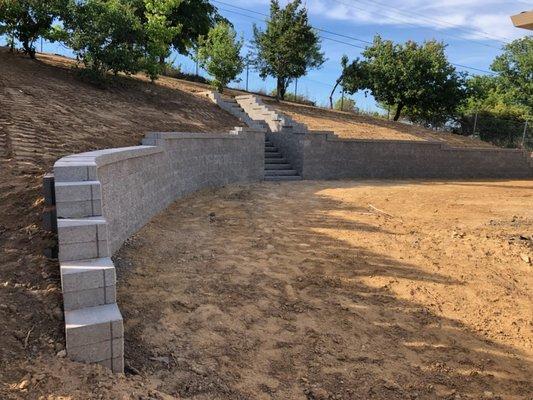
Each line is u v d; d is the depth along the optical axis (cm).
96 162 468
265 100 2094
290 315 468
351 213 927
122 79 1548
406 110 3077
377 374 386
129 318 423
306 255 648
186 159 979
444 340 454
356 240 734
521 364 425
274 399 338
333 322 464
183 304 462
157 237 661
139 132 1008
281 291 521
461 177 1877
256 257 622
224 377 356
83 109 1039
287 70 2320
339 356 405
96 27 1342
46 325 334
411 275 602
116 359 327
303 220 845
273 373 371
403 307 512
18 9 1315
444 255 687
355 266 619
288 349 407
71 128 847
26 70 1251
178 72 2512
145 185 714
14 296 354
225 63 1922
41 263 398
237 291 508
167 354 374
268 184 1290
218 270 562
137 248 601
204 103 1623
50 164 617
